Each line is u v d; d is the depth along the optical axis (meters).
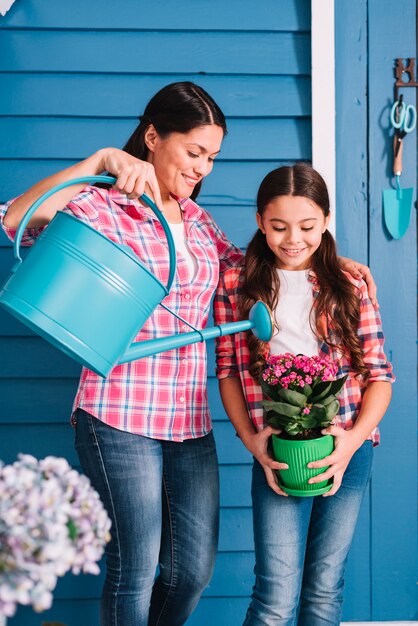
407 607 2.03
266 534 1.54
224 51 2.02
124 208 1.56
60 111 2.00
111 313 1.25
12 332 2.00
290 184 1.54
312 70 1.99
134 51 2.01
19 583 0.86
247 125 2.03
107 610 1.52
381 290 2.05
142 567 1.51
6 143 2.00
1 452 2.01
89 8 2.00
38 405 2.02
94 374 1.53
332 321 1.58
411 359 2.04
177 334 1.46
